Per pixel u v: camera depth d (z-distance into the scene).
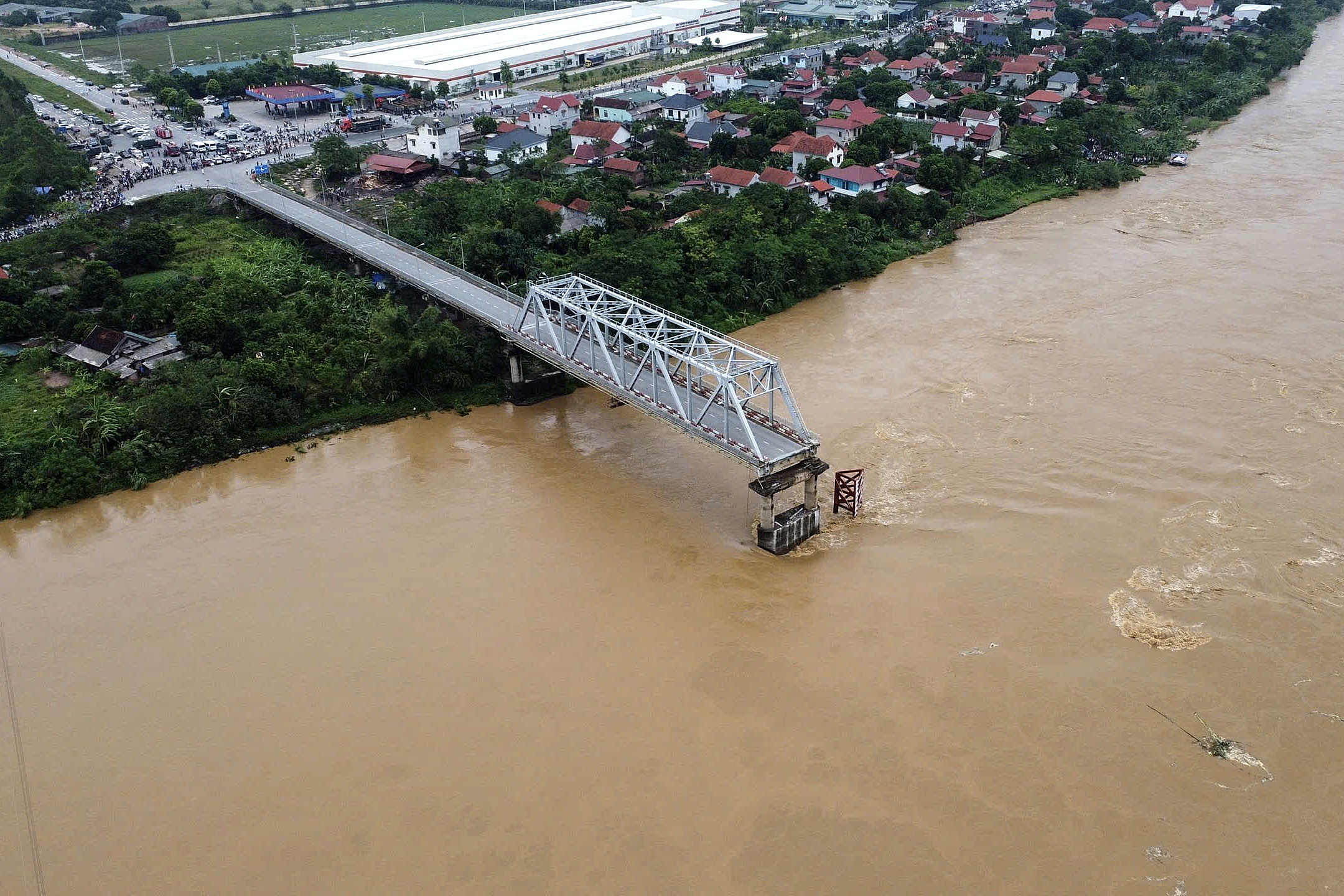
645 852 42.34
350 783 46.09
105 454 72.38
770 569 59.78
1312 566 57.56
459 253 101.12
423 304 95.94
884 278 105.56
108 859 42.91
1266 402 74.94
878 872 41.19
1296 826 42.62
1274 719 47.78
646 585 58.72
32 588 60.31
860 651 52.81
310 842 43.38
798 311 98.06
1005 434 72.25
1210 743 46.62
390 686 51.66
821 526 63.66
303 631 55.75
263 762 47.44
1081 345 85.69
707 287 96.56
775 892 40.44
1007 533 61.59
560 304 74.19
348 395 81.19
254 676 52.66
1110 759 46.00
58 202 120.19
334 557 62.16
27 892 41.44
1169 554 58.84
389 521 65.88
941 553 60.25
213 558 62.53
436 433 77.75
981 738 47.31
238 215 122.56
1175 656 51.66
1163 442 70.19
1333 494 63.75
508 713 49.66
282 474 72.31
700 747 47.31
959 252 111.94
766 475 60.34
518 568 60.50
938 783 45.06
